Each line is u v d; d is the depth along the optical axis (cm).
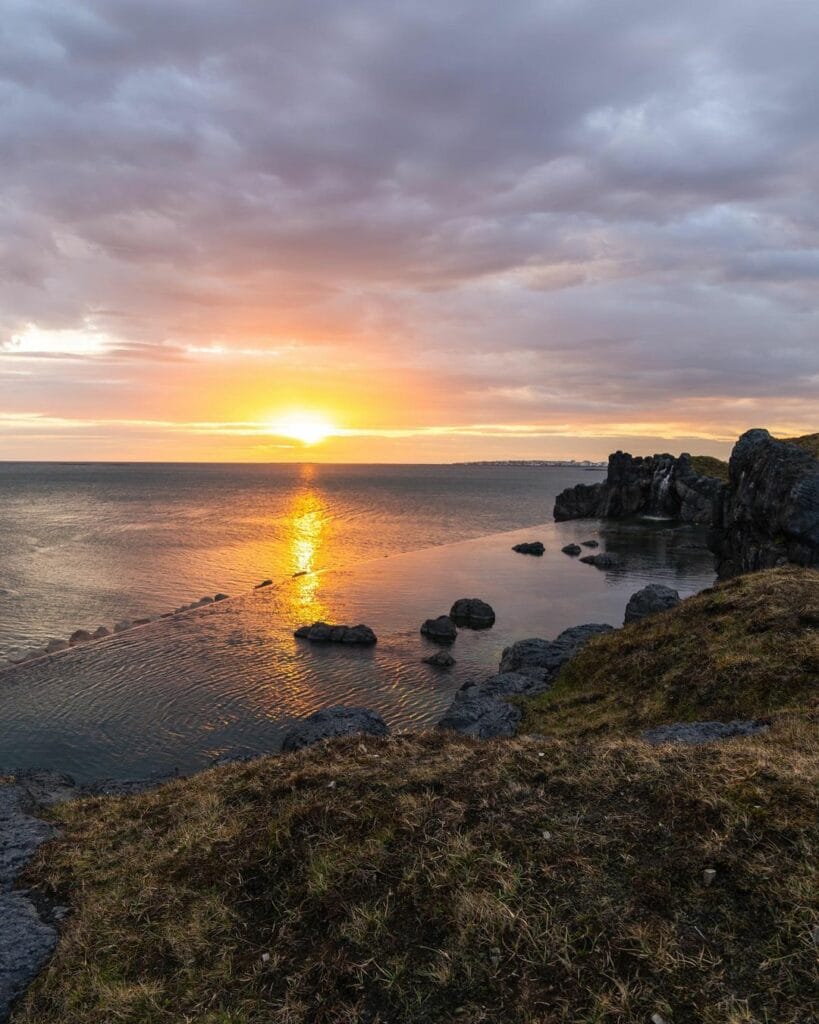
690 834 851
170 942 827
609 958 689
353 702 3753
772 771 966
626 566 8712
